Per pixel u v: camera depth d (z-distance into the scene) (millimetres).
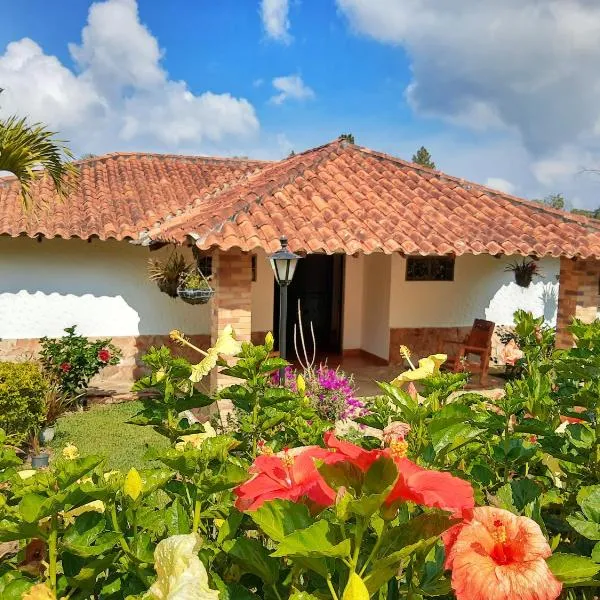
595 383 2371
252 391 2439
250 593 1498
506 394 2592
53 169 7754
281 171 11156
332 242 8297
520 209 10953
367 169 11711
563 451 2166
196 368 2332
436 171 12031
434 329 11891
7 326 10383
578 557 1309
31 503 1384
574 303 10164
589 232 10242
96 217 10320
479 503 1788
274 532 1300
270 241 7949
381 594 1423
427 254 8688
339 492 1227
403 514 1592
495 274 12172
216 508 1771
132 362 11031
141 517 1682
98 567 1502
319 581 1513
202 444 1728
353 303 12602
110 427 8375
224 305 8102
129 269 10922
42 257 10484
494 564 1277
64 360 9430
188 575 1188
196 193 12477
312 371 6027
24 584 1481
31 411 7273
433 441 1847
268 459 1524
